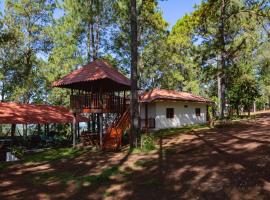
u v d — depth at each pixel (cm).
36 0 3912
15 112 2473
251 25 2936
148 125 3119
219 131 2277
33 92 4194
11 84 4000
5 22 3866
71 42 3338
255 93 4153
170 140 1967
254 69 4100
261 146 1422
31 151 2109
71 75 2050
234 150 1401
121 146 1883
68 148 2078
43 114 2609
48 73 3659
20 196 920
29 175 1212
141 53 3788
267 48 3509
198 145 1648
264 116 3953
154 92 3297
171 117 3341
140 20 3547
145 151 1596
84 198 874
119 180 1045
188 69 4369
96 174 1155
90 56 3284
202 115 3925
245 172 1008
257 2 2808
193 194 845
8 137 2761
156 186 948
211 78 3241
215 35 3284
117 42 3281
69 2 3172
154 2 3039
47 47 4050
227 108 4578
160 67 3997
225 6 2941
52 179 1118
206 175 1018
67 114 2798
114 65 3303
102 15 3164
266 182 882
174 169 1139
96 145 1969
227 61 3172
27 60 4025
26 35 3969
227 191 841
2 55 3888
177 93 3616
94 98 1953
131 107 1766
